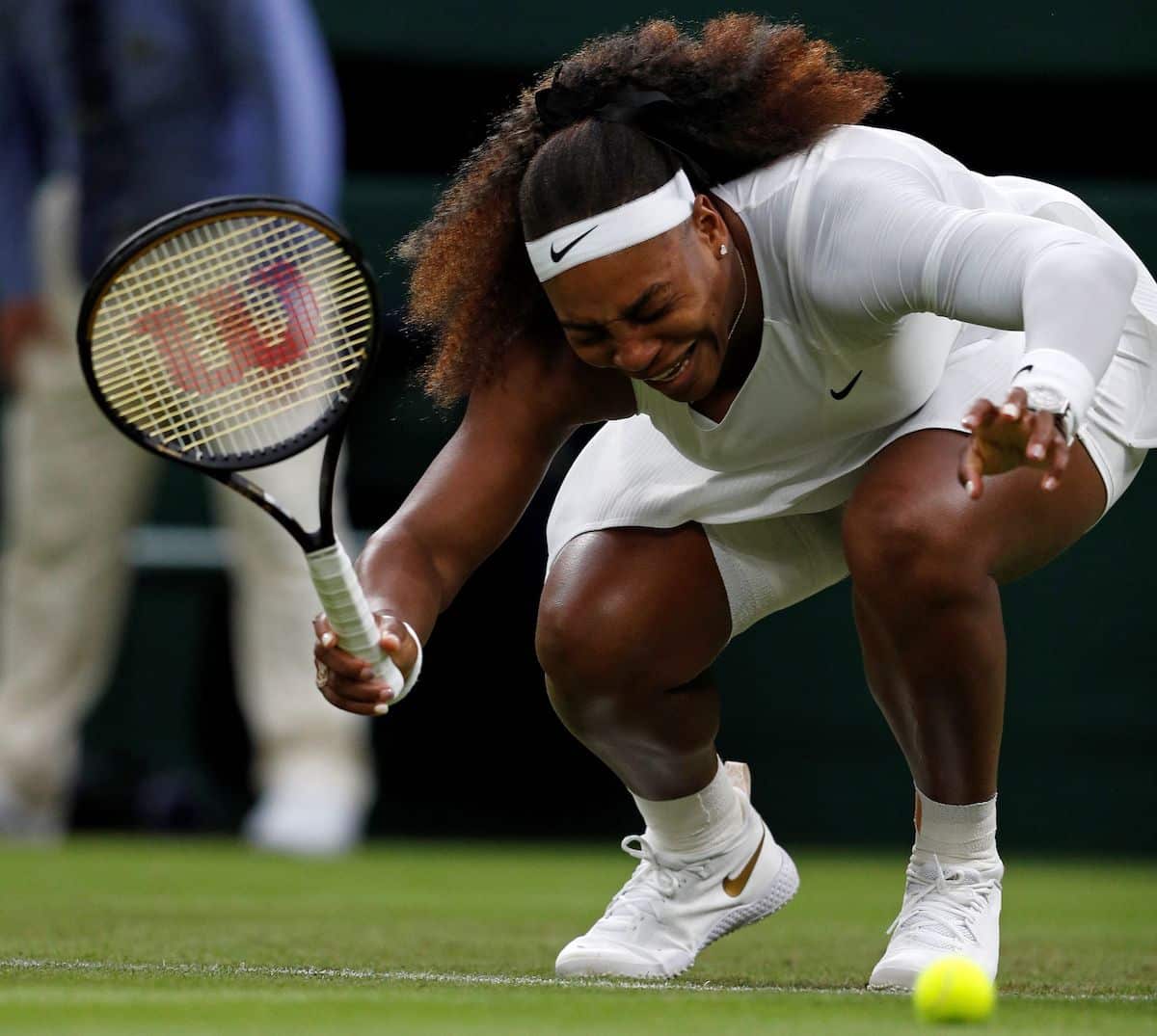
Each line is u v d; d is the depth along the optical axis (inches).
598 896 850.8
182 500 1284.4
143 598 1291.8
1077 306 354.0
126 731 1295.5
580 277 383.9
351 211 1245.7
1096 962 548.4
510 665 1370.6
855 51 1235.9
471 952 549.3
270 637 1117.1
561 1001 363.6
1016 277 367.9
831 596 1264.8
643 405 432.8
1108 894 898.7
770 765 1272.1
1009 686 1237.1
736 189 406.6
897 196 389.7
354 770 1155.9
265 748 1133.1
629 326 386.6
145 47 1058.7
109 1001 354.3
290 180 1066.7
